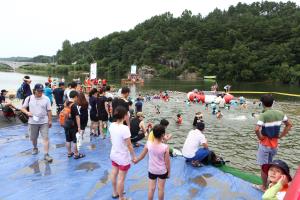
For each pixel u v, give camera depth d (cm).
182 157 1133
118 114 744
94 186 886
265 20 14575
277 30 12888
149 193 720
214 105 3675
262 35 13225
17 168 1012
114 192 809
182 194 842
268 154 803
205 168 1023
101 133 1422
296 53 11756
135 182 923
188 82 10394
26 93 1505
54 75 14450
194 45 14412
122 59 16188
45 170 1001
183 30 16062
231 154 2078
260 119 793
